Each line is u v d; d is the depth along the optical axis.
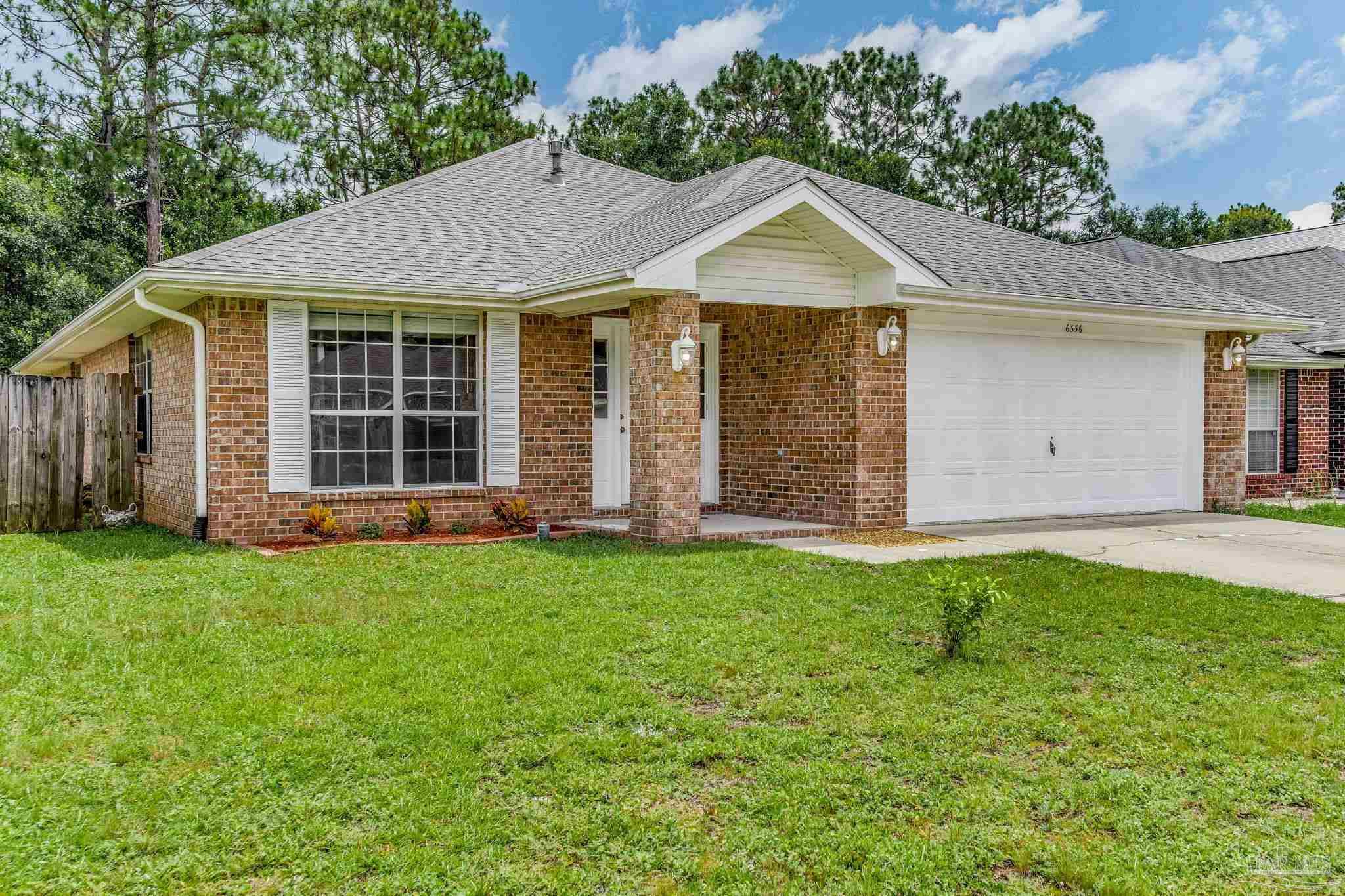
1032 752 4.73
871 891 3.48
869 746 4.76
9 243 24.83
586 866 3.63
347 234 12.66
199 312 11.12
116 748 4.55
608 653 6.18
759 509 13.69
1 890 3.34
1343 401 19.12
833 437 12.38
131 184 26.30
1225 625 7.06
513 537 11.35
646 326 10.95
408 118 27.61
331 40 25.72
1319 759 4.64
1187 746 4.79
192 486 11.28
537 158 17.06
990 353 13.24
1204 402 14.95
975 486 13.18
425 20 28.67
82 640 6.39
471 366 12.27
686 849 3.76
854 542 11.17
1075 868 3.60
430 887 3.46
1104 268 15.21
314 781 4.26
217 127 24.91
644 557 9.83
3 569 9.12
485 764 4.48
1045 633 6.88
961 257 13.68
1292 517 14.20
